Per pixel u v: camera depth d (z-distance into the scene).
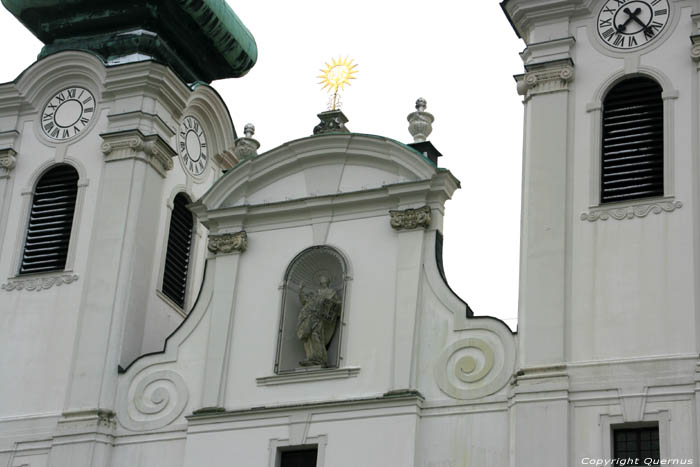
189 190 48.66
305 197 43.53
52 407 43.75
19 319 45.22
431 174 42.38
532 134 41.75
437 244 42.00
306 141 43.91
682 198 39.69
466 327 40.56
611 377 38.28
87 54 47.56
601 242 39.94
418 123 44.22
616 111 41.56
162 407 42.75
